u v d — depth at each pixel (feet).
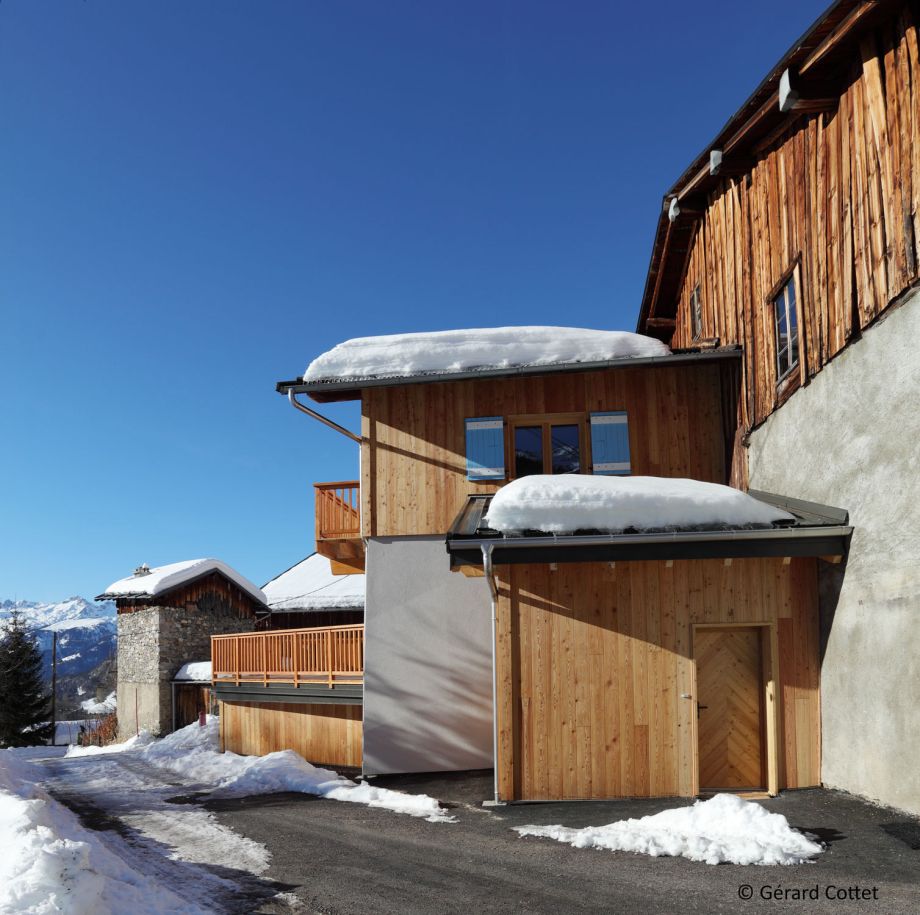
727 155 36.88
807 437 30.40
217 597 88.63
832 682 28.32
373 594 40.96
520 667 30.37
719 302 42.29
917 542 22.90
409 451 41.98
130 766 55.77
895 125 24.03
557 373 41.27
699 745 30.07
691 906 17.61
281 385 41.52
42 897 16.16
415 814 30.01
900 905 17.01
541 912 17.70
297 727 48.67
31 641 119.85
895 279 23.91
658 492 29.43
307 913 18.29
